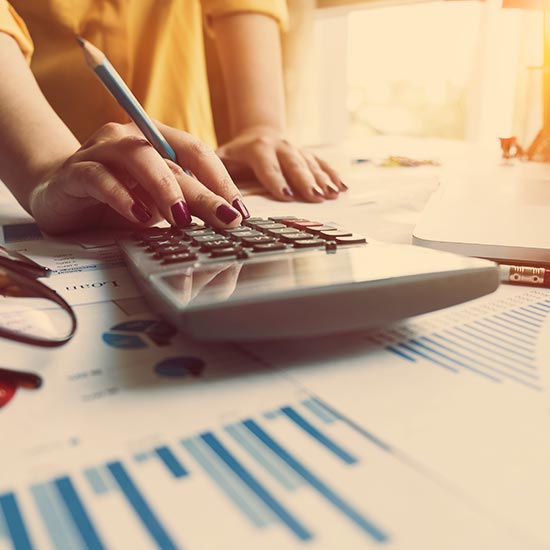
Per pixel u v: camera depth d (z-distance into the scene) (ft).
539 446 0.50
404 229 1.39
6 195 2.07
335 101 5.17
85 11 2.73
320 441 0.50
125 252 1.01
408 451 0.49
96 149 1.27
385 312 0.68
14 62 1.79
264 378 0.62
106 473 0.46
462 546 0.38
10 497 0.43
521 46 2.85
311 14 4.47
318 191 1.80
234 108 2.73
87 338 0.73
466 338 0.75
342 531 0.39
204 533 0.39
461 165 2.52
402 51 5.48
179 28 3.04
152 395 0.58
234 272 0.76
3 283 0.76
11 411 0.55
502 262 1.04
